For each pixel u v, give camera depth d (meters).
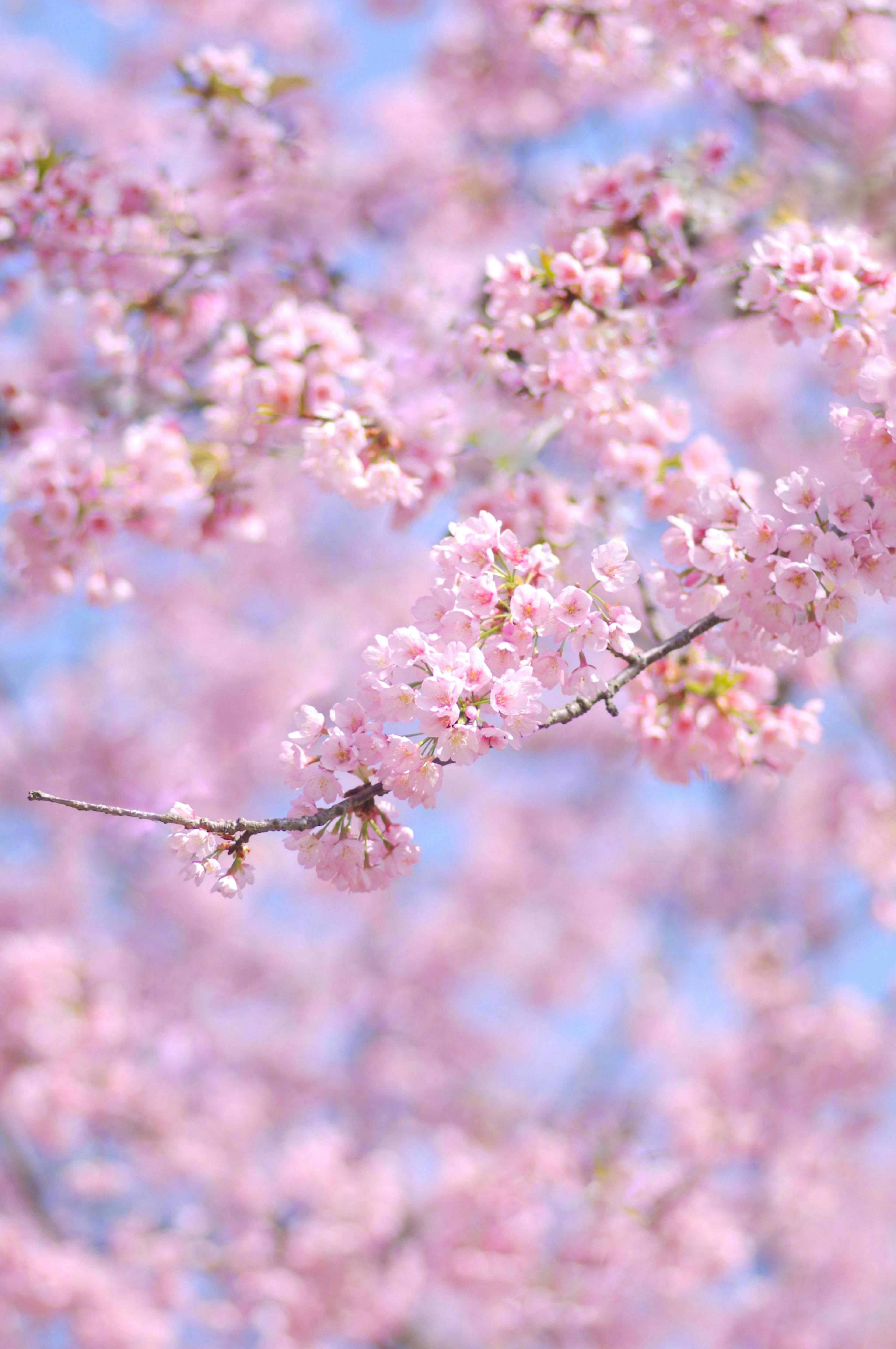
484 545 2.88
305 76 5.79
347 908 12.89
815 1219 9.59
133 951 11.20
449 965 12.98
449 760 2.68
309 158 6.15
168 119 6.10
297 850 2.75
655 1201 8.35
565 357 4.18
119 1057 9.26
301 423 4.47
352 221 8.71
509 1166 8.55
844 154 7.19
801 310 3.79
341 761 2.73
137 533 4.74
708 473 4.36
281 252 5.79
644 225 4.50
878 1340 10.75
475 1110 12.27
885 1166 11.13
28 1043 8.68
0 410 5.17
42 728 11.29
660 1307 8.80
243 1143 10.43
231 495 4.86
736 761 3.89
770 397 12.27
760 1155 9.09
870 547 3.01
